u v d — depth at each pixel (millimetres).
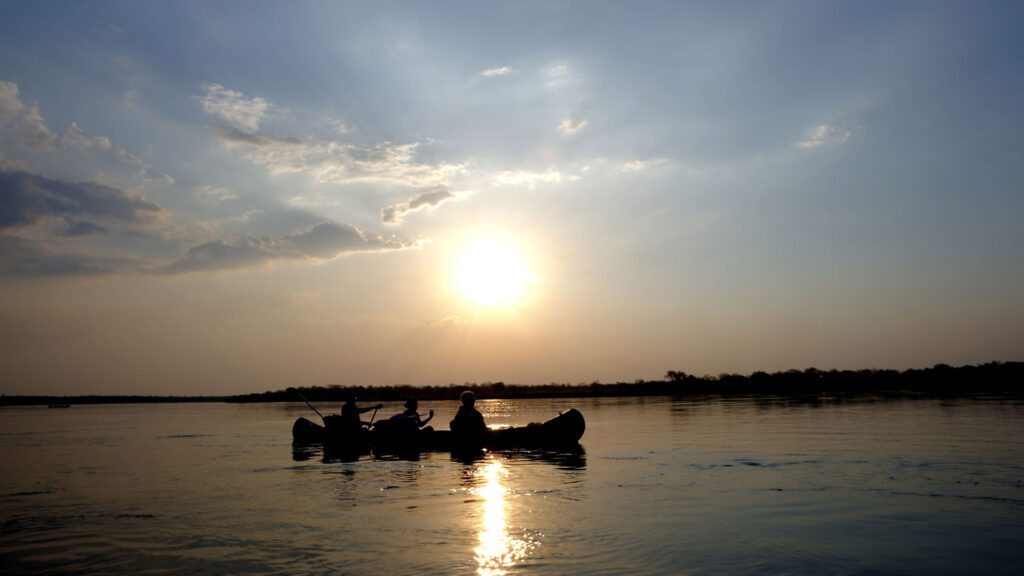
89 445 18094
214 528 7082
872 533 6438
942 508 7516
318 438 18297
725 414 26797
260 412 46938
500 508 7875
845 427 18281
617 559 5637
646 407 36156
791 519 7074
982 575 5180
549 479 10195
